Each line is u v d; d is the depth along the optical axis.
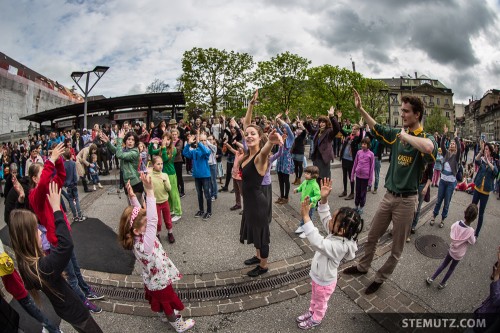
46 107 31.16
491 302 2.12
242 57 18.50
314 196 4.96
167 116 16.94
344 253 2.81
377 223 3.70
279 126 7.11
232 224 5.68
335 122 6.07
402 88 75.25
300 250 4.65
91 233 5.39
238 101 19.14
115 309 3.40
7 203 3.86
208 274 4.05
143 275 2.83
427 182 5.08
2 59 29.73
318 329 3.06
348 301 3.50
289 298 3.57
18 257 2.20
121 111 17.58
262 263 3.95
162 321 3.20
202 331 3.07
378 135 3.71
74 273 3.23
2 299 2.24
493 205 7.62
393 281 3.88
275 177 9.57
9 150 12.63
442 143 8.93
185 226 5.62
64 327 3.12
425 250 4.70
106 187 8.69
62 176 3.23
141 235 2.78
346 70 23.41
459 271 4.15
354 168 6.11
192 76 18.25
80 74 12.30
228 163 7.88
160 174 4.79
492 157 5.14
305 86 21.77
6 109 25.08
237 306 3.45
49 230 2.90
